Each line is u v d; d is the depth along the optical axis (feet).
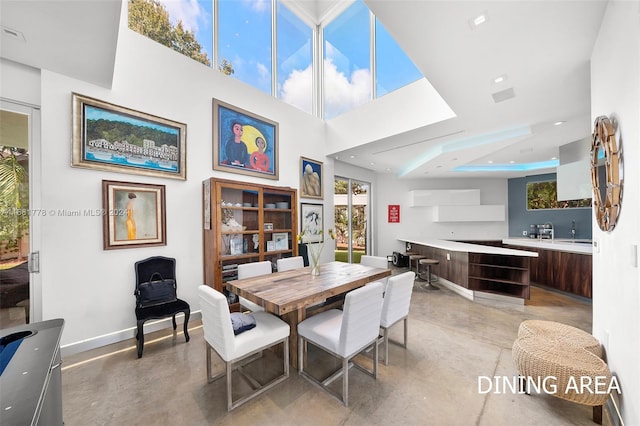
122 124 8.93
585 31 5.94
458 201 23.30
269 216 12.98
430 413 5.57
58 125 7.77
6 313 7.22
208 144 11.30
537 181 22.35
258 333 6.25
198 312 10.71
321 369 7.29
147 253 9.46
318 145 16.71
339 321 7.00
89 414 5.49
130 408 5.68
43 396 2.76
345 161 19.48
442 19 5.70
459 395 6.14
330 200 17.53
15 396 2.68
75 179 8.04
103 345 8.43
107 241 8.55
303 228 15.46
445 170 20.18
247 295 7.02
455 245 15.96
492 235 24.08
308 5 16.61
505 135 12.59
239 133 12.42
